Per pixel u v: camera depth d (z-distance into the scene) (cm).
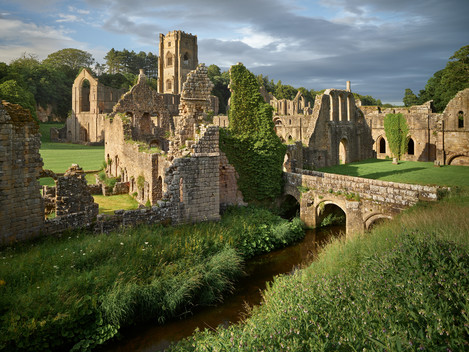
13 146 1531
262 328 861
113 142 3578
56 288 1225
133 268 1462
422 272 777
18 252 1466
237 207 2620
